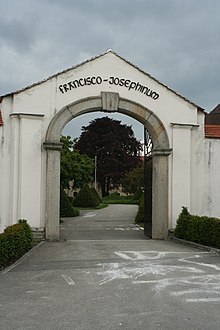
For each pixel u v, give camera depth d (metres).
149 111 18.17
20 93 17.02
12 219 16.70
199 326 6.25
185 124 18.44
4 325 6.31
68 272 10.38
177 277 9.76
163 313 6.89
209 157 18.78
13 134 16.92
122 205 56.34
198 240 15.41
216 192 18.72
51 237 16.86
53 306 7.34
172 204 18.23
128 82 18.11
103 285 8.96
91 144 70.62
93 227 25.39
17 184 16.84
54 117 17.17
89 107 17.64
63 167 37.34
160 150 18.12
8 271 10.54
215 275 10.00
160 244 16.11
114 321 6.48
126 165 71.12
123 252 13.77
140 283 9.13
